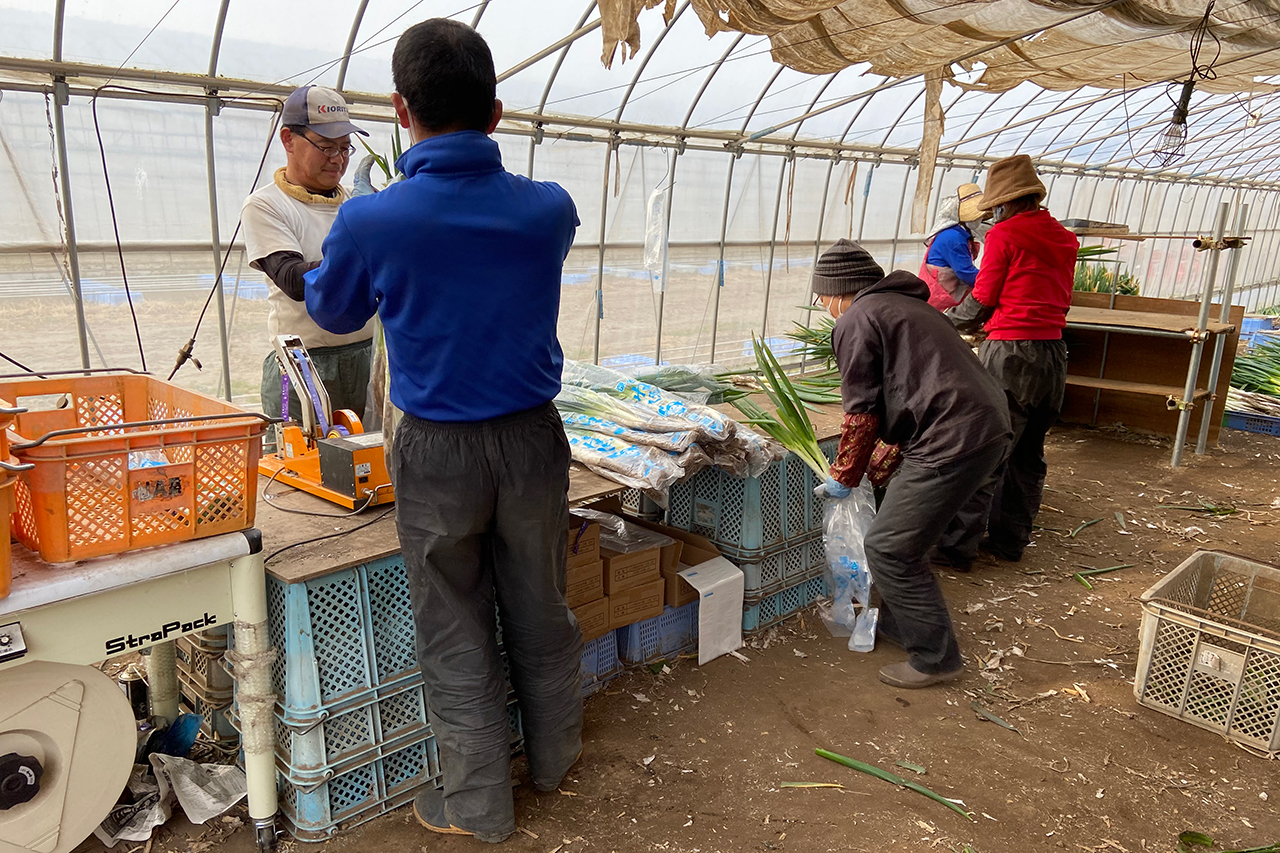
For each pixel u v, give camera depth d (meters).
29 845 1.83
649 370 3.94
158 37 3.65
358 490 2.44
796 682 3.08
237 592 1.96
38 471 1.62
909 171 8.26
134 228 3.96
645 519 3.75
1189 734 2.79
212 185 4.11
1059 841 2.28
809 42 4.81
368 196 1.78
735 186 6.69
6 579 1.57
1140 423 6.79
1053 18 4.68
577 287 5.95
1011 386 3.91
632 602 2.96
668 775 2.52
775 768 2.57
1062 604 3.78
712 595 3.12
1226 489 5.44
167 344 4.23
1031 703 2.97
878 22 4.52
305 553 2.15
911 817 2.36
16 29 3.33
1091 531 4.71
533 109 5.19
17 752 1.79
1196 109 9.29
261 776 2.10
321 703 2.12
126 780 1.96
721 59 5.35
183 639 2.51
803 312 7.80
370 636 2.20
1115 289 7.00
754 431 3.24
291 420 2.77
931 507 2.78
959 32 4.88
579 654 2.32
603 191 5.81
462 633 2.04
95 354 3.99
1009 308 3.91
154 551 1.80
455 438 1.85
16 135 3.51
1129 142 10.33
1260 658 2.64
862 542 3.46
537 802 2.38
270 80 4.11
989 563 4.24
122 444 1.70
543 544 2.04
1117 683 3.11
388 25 4.16
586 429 3.18
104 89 3.61
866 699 2.98
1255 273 16.08
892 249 8.54
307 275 1.88
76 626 1.72
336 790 2.23
